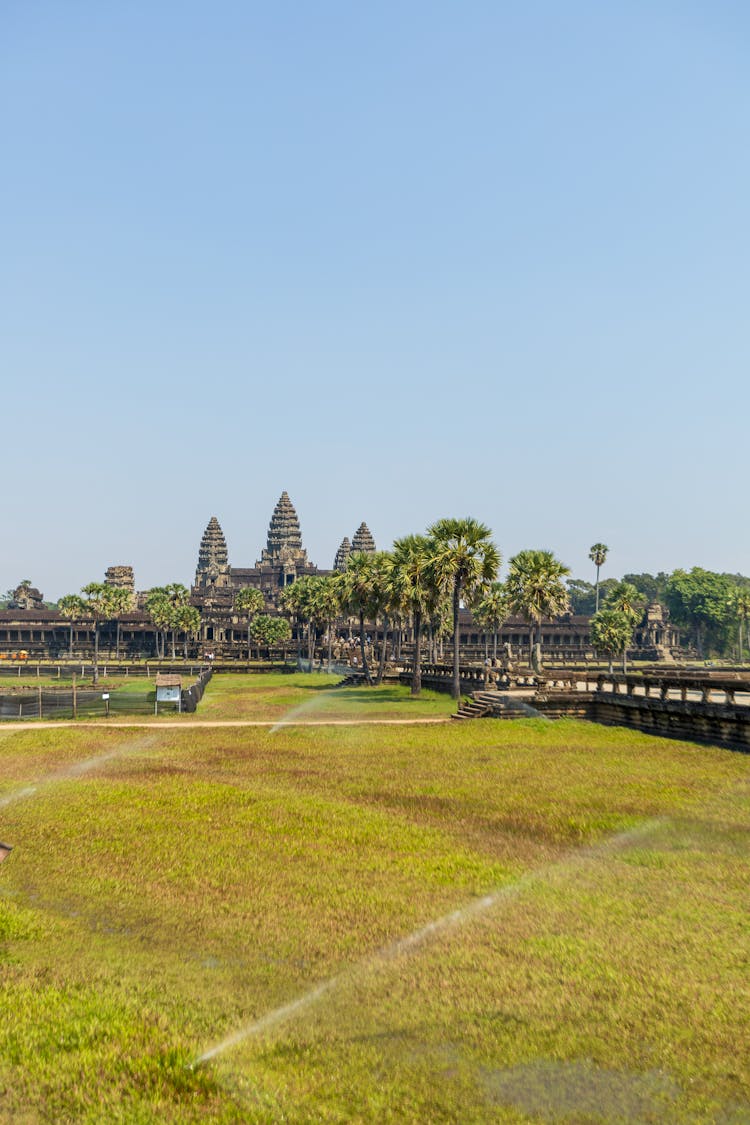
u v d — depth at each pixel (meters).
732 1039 14.45
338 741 52.09
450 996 16.22
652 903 21.06
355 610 110.81
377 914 20.70
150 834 28.61
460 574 79.50
